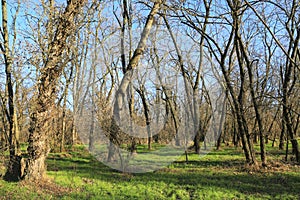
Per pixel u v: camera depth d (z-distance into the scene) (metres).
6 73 10.92
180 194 9.31
